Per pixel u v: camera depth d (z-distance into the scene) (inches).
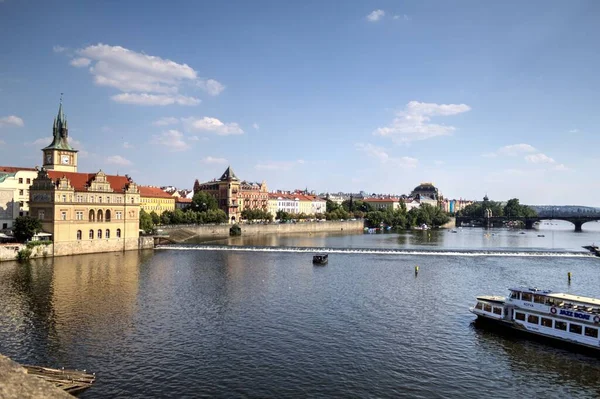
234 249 7190.0
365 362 2468.0
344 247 7849.4
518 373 2372.0
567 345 2748.5
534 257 6722.4
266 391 2103.8
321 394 2086.6
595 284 4670.3
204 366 2370.8
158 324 3058.6
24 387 1403.8
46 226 5944.9
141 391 2075.5
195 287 4217.5
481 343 2797.7
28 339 2714.1
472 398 2089.1
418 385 2207.2
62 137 7367.1
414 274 5103.3
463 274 5147.6
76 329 2915.8
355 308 3543.3
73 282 4298.7
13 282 4227.4
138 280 4483.3
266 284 4421.8
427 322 3203.7
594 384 2260.1
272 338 2815.0
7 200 6476.4
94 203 6382.9
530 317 2935.5
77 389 2074.3
